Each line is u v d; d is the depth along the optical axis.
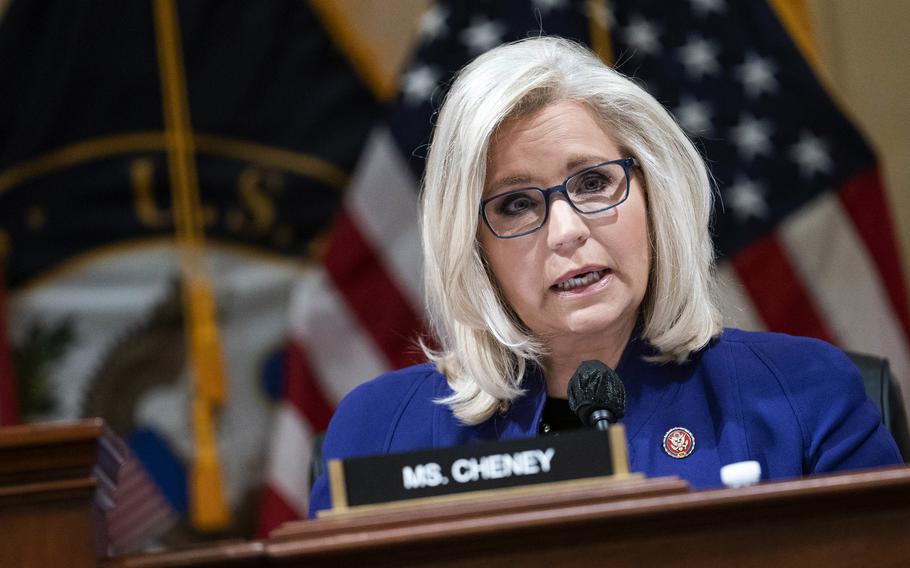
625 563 3.38
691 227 5.57
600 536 3.38
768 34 12.23
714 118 12.02
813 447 5.22
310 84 12.63
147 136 12.48
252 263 12.38
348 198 12.02
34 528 3.27
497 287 5.64
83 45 12.46
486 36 12.16
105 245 12.30
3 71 12.40
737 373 5.50
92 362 12.18
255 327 12.30
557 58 5.57
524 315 5.52
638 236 5.38
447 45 12.20
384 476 3.76
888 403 6.05
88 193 12.38
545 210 5.35
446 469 3.76
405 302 11.84
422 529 3.33
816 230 11.89
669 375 5.59
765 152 12.02
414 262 11.91
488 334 5.72
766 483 3.42
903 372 11.64
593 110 5.50
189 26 12.54
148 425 12.10
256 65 12.61
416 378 6.06
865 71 12.60
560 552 3.38
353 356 11.77
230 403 12.10
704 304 5.64
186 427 12.12
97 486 3.35
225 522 11.87
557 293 5.37
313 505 5.75
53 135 12.41
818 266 11.86
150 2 12.58
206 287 12.23
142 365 12.20
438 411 5.86
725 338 5.73
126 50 12.52
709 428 5.38
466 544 3.36
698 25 12.23
